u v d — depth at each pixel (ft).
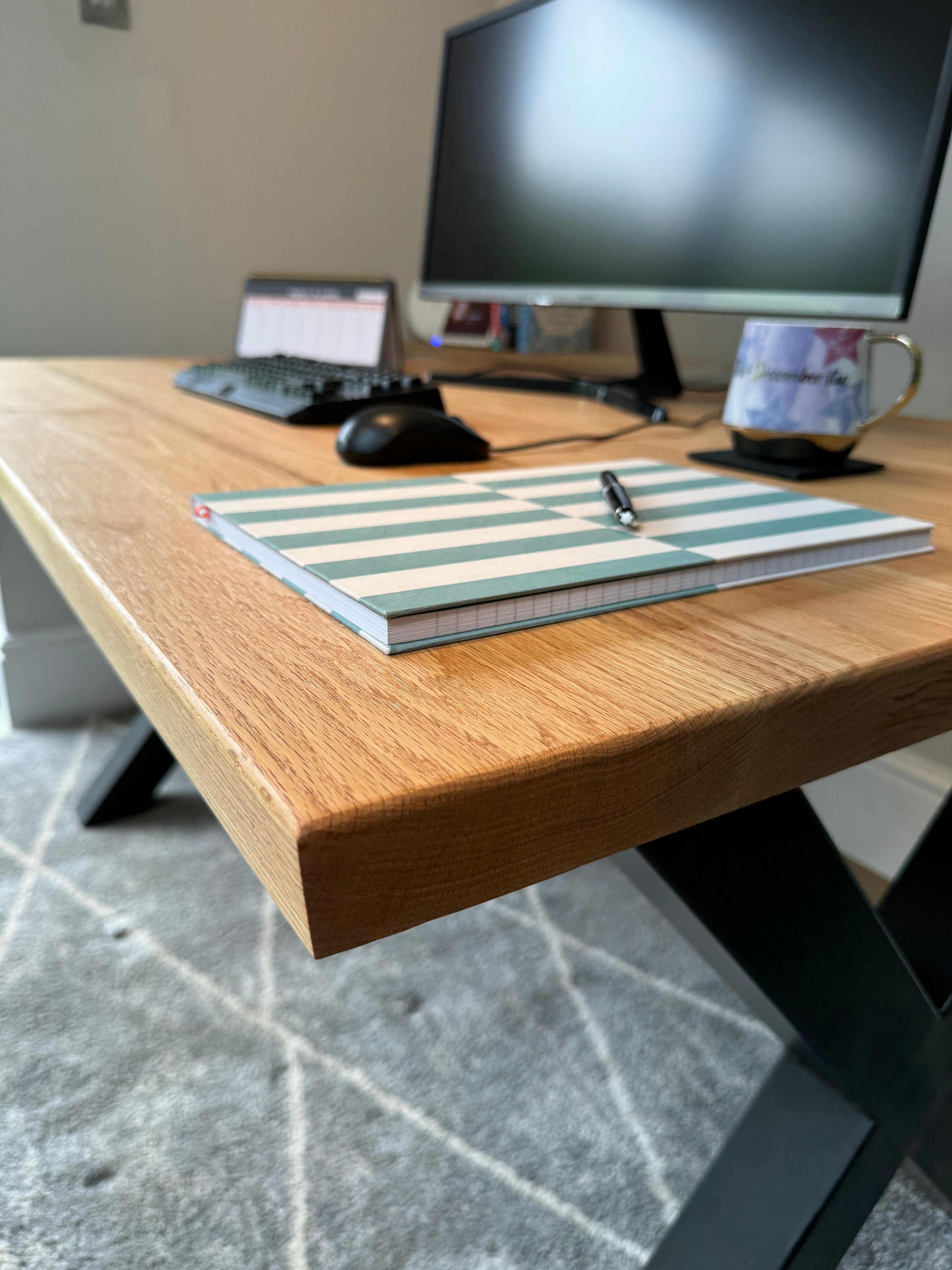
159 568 1.41
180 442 2.43
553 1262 2.50
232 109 5.18
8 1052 3.16
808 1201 2.12
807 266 2.92
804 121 2.85
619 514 1.52
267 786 0.80
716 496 1.79
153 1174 2.73
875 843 4.53
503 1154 2.83
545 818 0.89
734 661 1.09
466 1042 3.27
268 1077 3.09
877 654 1.12
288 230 5.58
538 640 1.16
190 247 5.31
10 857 4.31
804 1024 1.95
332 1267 2.48
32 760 5.22
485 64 4.05
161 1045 3.21
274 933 3.82
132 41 4.81
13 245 4.85
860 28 2.66
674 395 3.83
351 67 5.49
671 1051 3.26
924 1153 2.48
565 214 3.77
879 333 2.18
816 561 1.46
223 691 0.99
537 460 2.29
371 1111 2.97
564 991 3.55
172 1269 2.46
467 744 0.88
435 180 4.41
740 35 3.00
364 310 3.98
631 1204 2.68
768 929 1.82
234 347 5.39
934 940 2.54
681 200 3.29
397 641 1.10
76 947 3.70
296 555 1.30
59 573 1.64
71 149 4.84
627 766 0.92
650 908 4.09
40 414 2.84
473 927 3.92
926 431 3.05
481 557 1.31
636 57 3.36
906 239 2.63
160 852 4.39
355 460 2.13
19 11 4.52
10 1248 2.50
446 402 3.46
